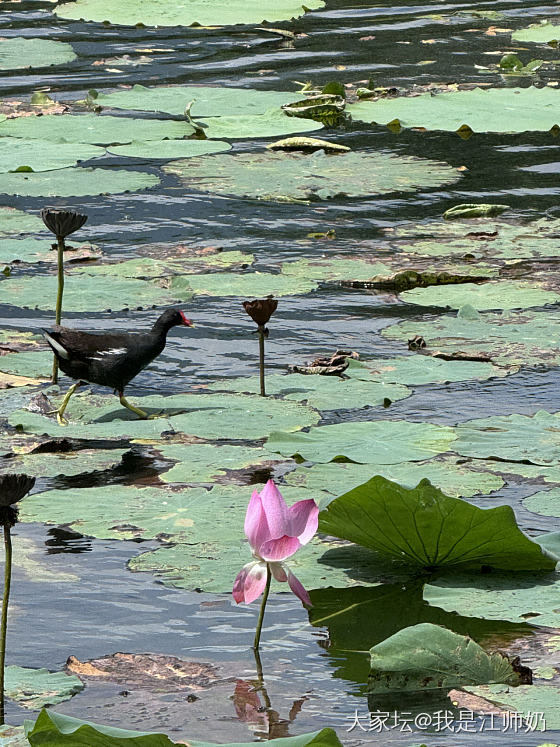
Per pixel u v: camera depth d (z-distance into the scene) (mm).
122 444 9266
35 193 15766
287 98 20578
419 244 14164
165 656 6410
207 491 8250
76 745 4914
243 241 14312
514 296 12508
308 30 25875
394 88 21219
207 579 7117
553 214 15273
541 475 8500
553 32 25672
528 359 11016
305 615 6855
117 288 12656
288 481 8336
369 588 7152
